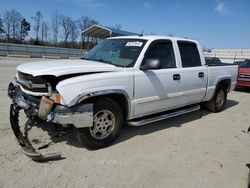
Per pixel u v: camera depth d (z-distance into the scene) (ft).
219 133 17.63
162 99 16.48
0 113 18.67
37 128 15.80
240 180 11.60
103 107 13.48
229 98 32.07
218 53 215.31
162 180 11.20
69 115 12.23
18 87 14.75
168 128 17.99
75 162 12.26
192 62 19.21
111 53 16.52
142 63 15.15
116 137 14.58
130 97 14.52
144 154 13.57
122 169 11.91
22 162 11.92
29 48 127.03
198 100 20.16
